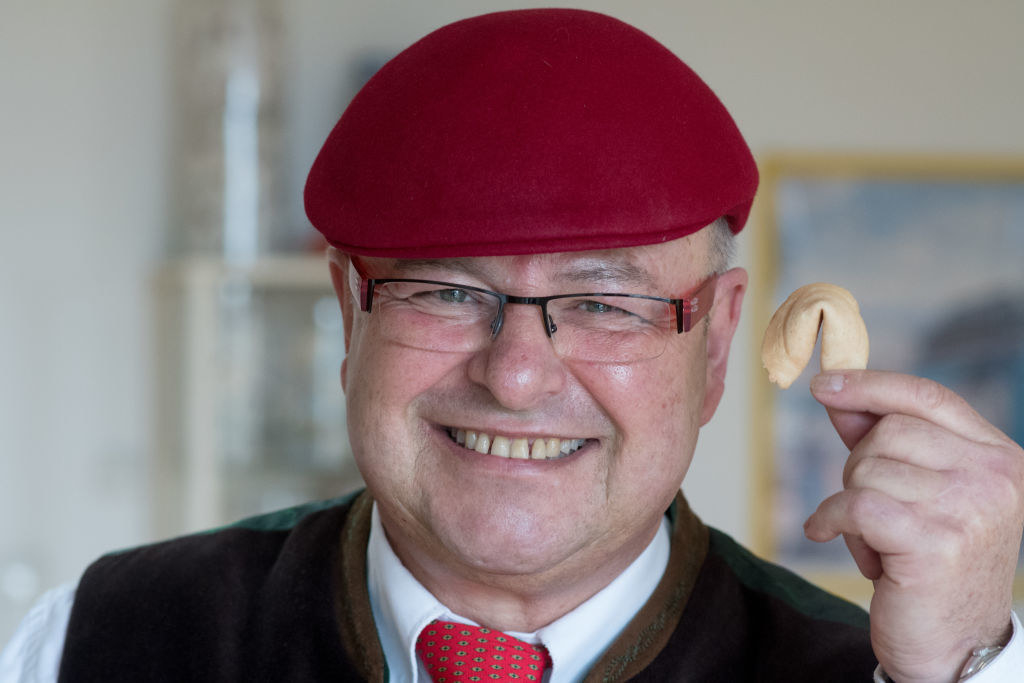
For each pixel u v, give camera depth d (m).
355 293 0.94
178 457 2.48
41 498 2.59
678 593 1.01
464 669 0.96
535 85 0.85
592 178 0.83
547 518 0.88
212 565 1.11
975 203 2.73
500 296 0.87
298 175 2.60
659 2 2.70
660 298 0.89
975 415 0.82
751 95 2.73
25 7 2.56
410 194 0.86
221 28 2.35
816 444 2.71
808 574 2.71
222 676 1.02
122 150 2.59
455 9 2.64
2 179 2.56
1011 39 2.76
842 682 0.94
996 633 0.81
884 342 2.72
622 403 0.88
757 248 2.71
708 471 2.72
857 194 2.72
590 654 0.97
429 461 0.90
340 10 2.62
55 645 1.10
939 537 0.78
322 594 1.04
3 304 2.56
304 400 2.41
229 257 2.35
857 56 2.74
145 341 2.61
